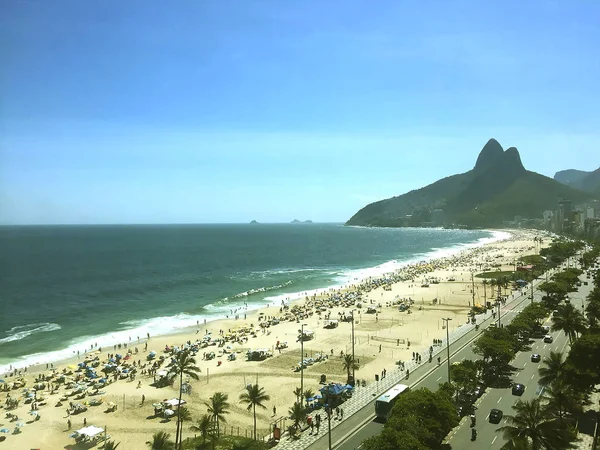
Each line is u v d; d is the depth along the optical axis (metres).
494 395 71.38
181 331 130.12
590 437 55.59
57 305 165.00
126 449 61.28
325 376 87.00
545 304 130.75
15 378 91.25
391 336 116.69
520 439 42.84
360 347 107.12
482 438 57.19
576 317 86.94
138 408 75.38
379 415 65.62
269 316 146.50
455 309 149.00
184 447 59.34
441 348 102.88
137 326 136.00
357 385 81.31
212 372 91.94
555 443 45.16
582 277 189.62
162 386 85.31
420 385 78.44
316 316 143.75
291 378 87.38
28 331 130.00
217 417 61.38
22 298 176.62
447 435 58.16
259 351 100.56
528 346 97.88
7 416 73.12
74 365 97.75
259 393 64.38
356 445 57.69
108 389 84.25
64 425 69.44
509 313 136.62
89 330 131.25
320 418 67.19
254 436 62.66
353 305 159.12
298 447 58.22
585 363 61.72
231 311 156.62
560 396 57.47
